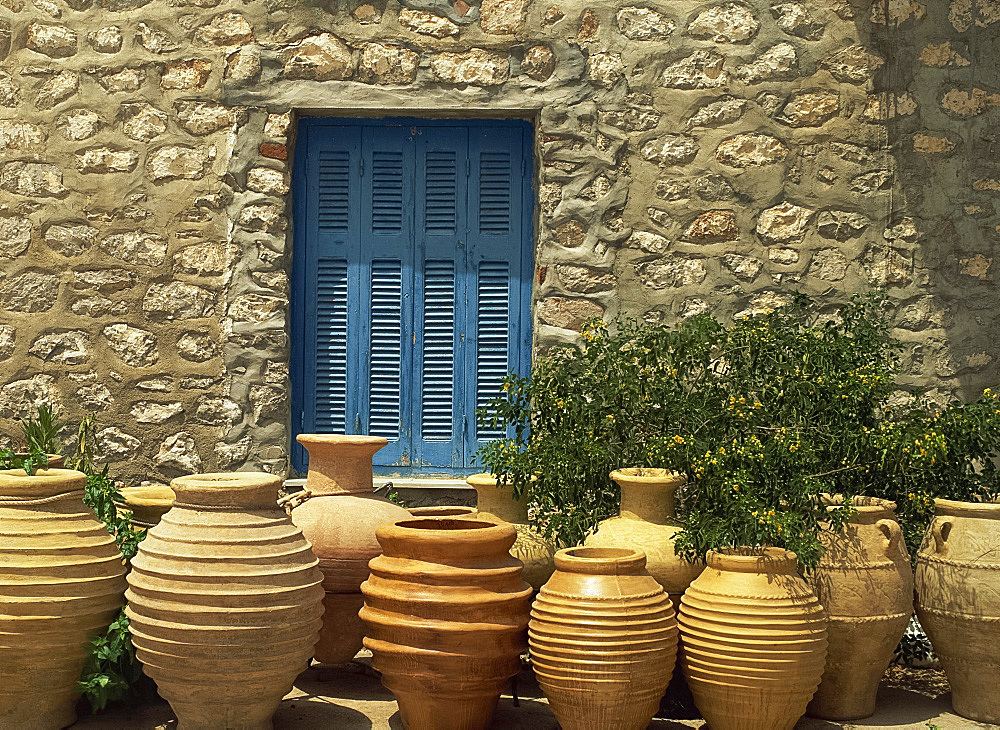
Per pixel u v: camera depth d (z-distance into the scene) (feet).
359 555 13.34
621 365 14.23
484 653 11.76
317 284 17.98
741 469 12.85
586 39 17.21
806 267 17.08
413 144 17.98
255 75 17.33
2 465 13.52
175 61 17.38
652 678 11.52
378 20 17.34
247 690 11.41
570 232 17.17
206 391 17.33
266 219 17.30
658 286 17.15
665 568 12.67
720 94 17.15
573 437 13.85
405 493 17.57
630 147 17.17
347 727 12.46
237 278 17.30
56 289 17.39
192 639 11.12
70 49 17.44
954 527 13.03
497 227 17.95
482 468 17.90
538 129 17.40
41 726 11.98
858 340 14.78
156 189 17.34
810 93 17.12
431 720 12.05
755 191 17.13
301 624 11.55
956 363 16.97
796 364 13.97
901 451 13.34
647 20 17.19
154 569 11.34
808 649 11.68
